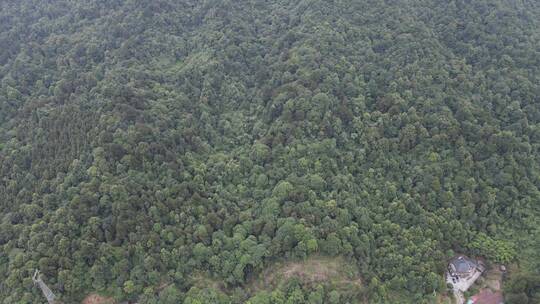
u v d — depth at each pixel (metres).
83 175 89.25
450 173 96.88
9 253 83.06
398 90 104.12
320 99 100.69
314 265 85.06
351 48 112.56
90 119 98.38
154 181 90.19
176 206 87.50
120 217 82.50
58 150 95.88
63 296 79.06
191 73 119.12
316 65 108.12
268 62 119.19
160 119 102.19
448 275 92.25
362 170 97.31
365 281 85.75
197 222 87.62
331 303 82.12
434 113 100.69
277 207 88.75
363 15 119.00
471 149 98.94
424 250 89.06
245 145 105.44
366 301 84.69
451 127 98.94
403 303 85.94
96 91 108.56
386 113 100.81
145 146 92.00
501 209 96.88
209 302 81.00
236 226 88.19
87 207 83.94
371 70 108.62
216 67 118.44
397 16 116.31
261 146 99.69
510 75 107.62
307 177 92.50
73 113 100.44
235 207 92.12
